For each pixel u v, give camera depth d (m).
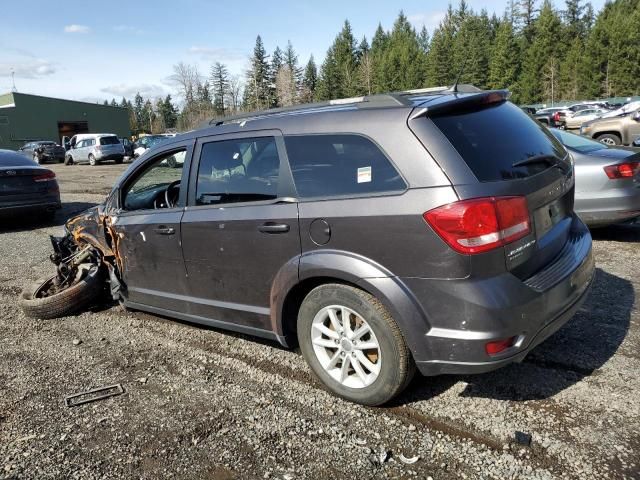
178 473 2.62
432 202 2.61
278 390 3.37
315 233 3.02
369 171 2.86
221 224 3.53
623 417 2.81
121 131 59.91
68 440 2.96
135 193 4.48
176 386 3.51
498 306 2.55
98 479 2.62
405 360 2.83
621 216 6.00
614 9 77.12
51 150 33.41
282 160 3.24
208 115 70.62
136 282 4.44
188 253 3.83
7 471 2.71
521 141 3.05
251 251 3.39
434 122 2.75
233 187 3.54
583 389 3.10
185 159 3.90
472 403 3.04
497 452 2.60
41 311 4.95
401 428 2.86
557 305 2.83
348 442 2.77
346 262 2.88
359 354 3.02
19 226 10.41
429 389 3.22
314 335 3.20
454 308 2.60
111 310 5.18
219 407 3.21
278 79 83.62
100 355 4.11
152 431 3.00
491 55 79.75
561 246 3.16
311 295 3.13
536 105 64.69
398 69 86.81
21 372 3.88
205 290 3.82
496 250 2.57
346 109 3.06
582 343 3.67
